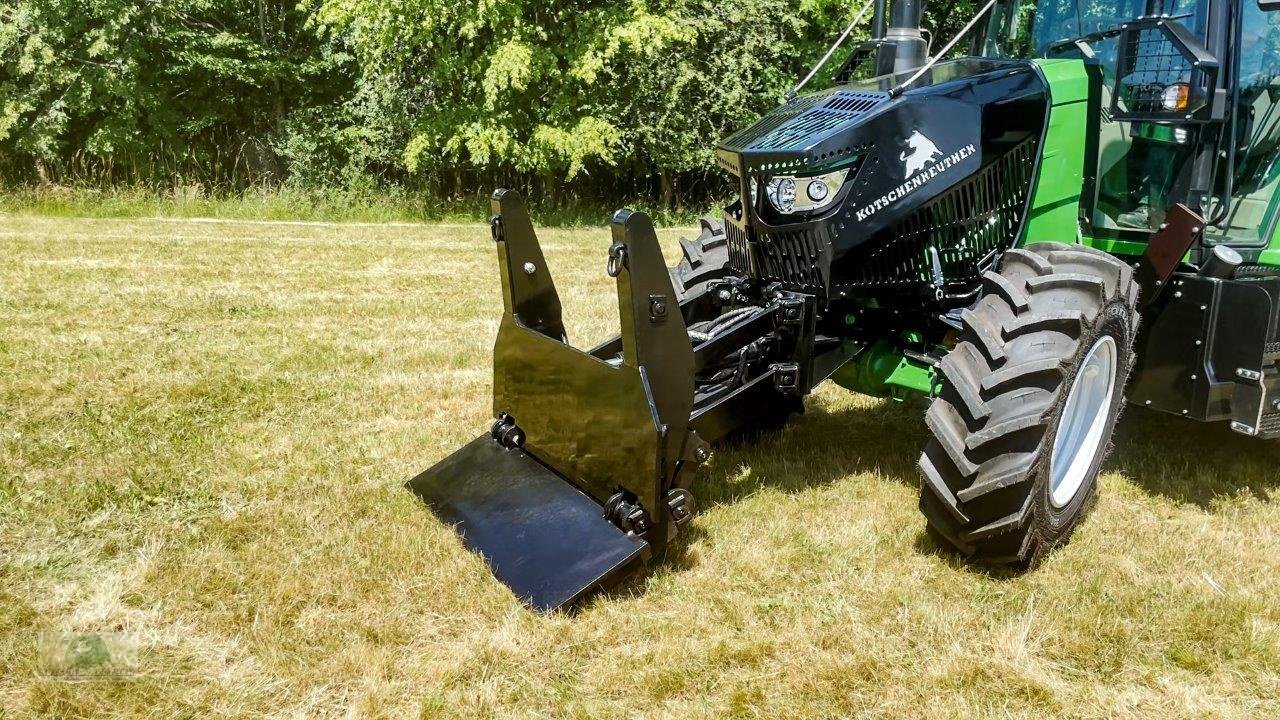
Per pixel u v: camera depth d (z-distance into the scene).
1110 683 2.67
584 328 6.66
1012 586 3.15
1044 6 4.21
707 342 3.35
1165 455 4.32
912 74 3.67
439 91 15.60
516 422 3.58
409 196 15.28
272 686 2.56
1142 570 3.28
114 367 5.37
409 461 4.10
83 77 15.12
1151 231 3.82
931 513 3.24
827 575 3.21
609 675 2.63
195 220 13.34
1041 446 3.00
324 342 6.11
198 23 16.17
